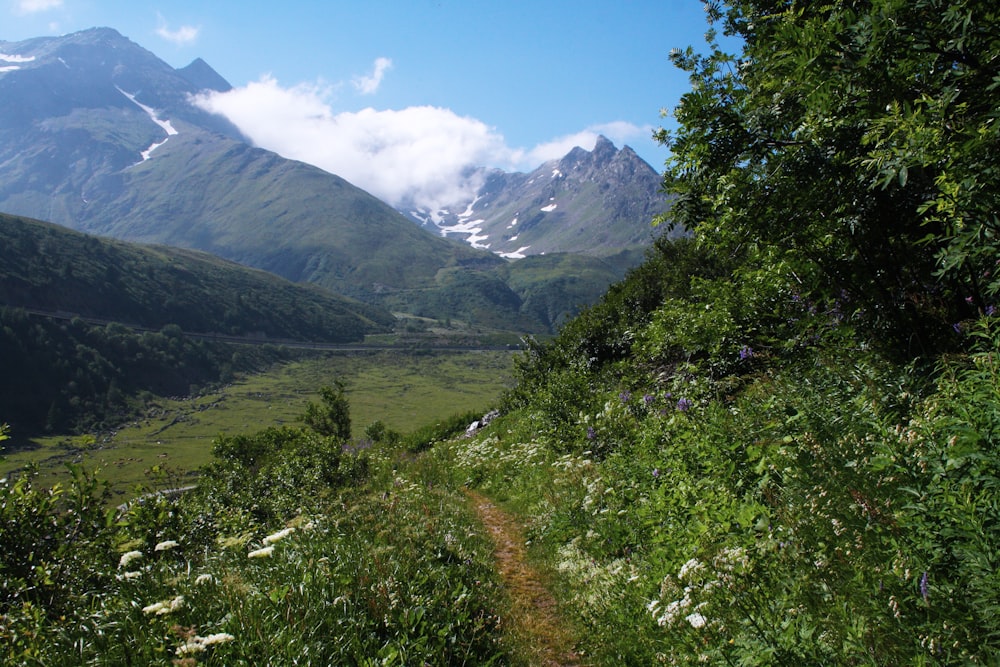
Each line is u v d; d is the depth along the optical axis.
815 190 6.03
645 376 13.83
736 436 6.25
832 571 3.45
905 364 5.69
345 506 8.34
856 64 4.81
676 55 6.53
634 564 6.43
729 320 8.27
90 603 5.19
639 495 7.73
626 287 21.80
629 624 5.33
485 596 6.44
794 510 4.17
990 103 4.29
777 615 3.49
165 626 4.31
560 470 11.45
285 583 4.96
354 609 4.86
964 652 2.53
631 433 10.55
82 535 6.13
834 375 5.79
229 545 6.46
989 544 2.72
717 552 4.78
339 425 33.34
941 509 2.97
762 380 7.61
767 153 6.19
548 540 8.68
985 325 3.91
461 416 31.19
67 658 4.04
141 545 6.49
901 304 6.09
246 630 4.25
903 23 4.52
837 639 3.10
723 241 7.25
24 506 5.76
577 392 15.15
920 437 3.50
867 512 3.38
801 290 7.22
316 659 4.11
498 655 5.20
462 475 15.91
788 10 6.09
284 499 9.46
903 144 4.46
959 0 4.20
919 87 4.80
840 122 5.25
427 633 4.98
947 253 4.43
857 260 6.48
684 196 7.30
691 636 4.23
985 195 4.08
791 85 5.54
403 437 33.34
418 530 7.70
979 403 3.44
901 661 2.77
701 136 6.32
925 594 2.79
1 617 4.38
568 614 6.30
